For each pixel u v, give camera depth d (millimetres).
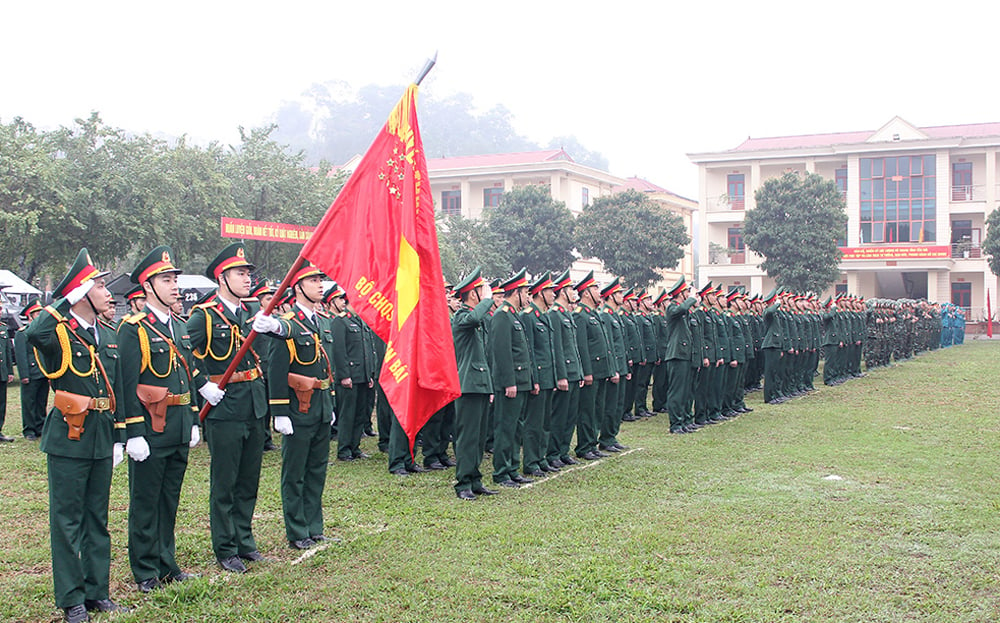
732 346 12742
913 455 9383
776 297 15406
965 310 42188
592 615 4699
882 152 41938
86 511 4816
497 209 38156
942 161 41219
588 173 46844
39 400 10953
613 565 5504
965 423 11742
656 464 8977
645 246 35781
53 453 4645
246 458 5641
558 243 37281
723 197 44406
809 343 15906
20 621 4680
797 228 31781
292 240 24547
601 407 9719
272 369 5855
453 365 5336
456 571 5430
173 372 5148
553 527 6426
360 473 8734
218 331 5512
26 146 19969
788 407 13758
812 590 5078
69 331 4688
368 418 11156
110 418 4832
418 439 9078
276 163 26531
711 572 5398
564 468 8945
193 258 25234
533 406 8562
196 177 22297
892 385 16859
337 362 9320
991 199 41031
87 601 4793
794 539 6105
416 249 5219
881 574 5355
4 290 18188
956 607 4824
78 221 20172
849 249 41531
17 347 10781
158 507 5184
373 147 5426
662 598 4910
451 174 45750
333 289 9711
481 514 6871
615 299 12117
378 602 4922
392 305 5246
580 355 9375
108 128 21453
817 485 7887
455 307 10055
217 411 5457
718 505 7117
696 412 11961
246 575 5340
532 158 47094
